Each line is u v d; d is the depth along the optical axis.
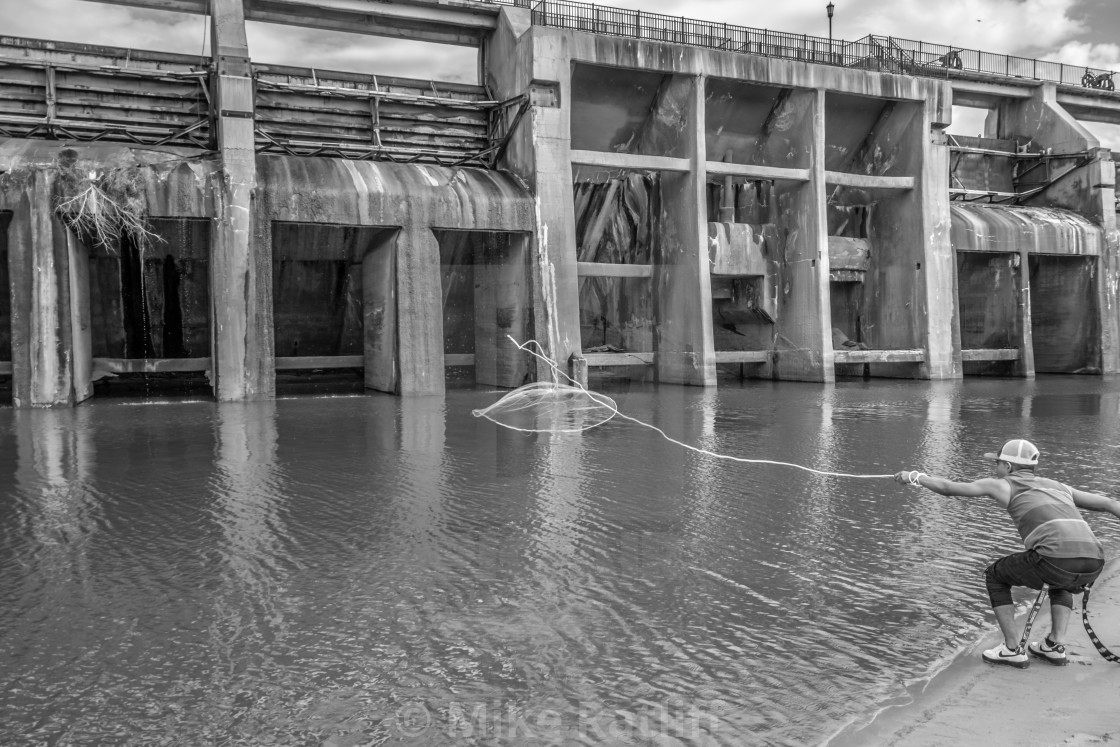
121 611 7.14
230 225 23.91
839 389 29.64
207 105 26.28
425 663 6.09
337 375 33.66
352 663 6.09
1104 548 8.94
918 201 33.66
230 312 24.12
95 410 22.08
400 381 26.00
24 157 22.91
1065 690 5.50
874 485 12.37
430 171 27.44
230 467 13.77
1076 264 38.88
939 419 20.41
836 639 6.50
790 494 11.75
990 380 34.62
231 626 6.80
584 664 6.05
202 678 5.85
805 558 8.66
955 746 4.78
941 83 33.38
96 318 28.41
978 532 9.70
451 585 7.81
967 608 7.17
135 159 23.52
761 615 7.03
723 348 36.59
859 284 36.59
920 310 33.84
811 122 31.59
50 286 22.61
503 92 29.77
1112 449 15.55
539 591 7.64
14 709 5.41
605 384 31.62
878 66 34.44
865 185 32.78
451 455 14.98
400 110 29.27
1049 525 5.73
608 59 28.36
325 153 27.98
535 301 27.36
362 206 25.31
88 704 5.48
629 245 34.06
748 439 16.98
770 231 33.41
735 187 35.00
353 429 18.39
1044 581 5.73
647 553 8.84
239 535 9.55
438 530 9.77
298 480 12.70
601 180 33.34
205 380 30.73
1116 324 38.44
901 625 6.79
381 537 9.47
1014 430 18.33
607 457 14.79
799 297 32.66
